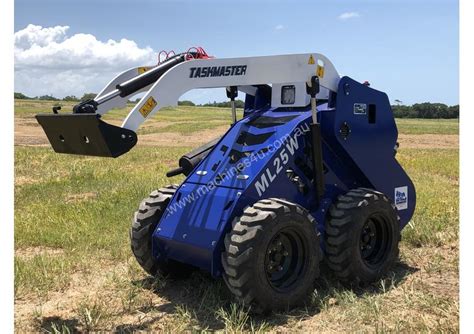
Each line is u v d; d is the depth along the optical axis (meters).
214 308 4.75
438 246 6.77
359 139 5.73
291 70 5.26
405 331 4.24
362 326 4.41
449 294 5.11
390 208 5.60
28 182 12.44
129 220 7.86
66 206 8.90
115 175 12.80
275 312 4.61
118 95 4.79
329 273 5.65
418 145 30.64
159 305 4.96
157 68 4.93
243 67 5.02
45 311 4.83
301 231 4.73
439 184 11.71
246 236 4.39
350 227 5.22
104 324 4.52
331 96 5.64
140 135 37.66
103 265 6.10
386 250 5.67
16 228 7.49
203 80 4.80
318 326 4.43
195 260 4.93
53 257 6.22
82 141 4.43
